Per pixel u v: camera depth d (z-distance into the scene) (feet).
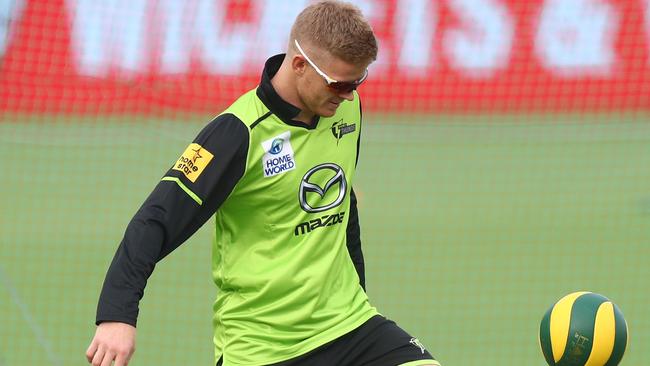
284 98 48.57
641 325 92.89
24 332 89.30
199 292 102.63
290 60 48.06
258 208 49.03
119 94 173.88
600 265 112.78
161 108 175.83
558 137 178.81
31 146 165.48
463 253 117.08
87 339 88.12
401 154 168.96
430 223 130.41
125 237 44.80
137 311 43.50
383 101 181.47
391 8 180.34
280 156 48.62
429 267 111.75
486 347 86.89
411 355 50.08
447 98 181.98
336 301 50.52
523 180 154.20
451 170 159.84
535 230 127.03
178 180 46.14
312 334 49.65
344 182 51.03
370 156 167.63
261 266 49.24
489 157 167.73
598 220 131.85
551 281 107.04
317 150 49.80
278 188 48.75
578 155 168.76
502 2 181.37
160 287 103.55
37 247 116.88
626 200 142.61
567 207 138.92
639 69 180.65
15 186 144.66
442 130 181.98
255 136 47.96
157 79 174.50
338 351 50.06
